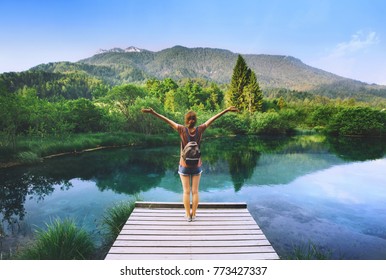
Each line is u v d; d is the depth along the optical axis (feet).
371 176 40.73
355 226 21.97
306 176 40.45
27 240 18.93
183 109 140.87
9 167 43.93
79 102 87.30
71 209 26.00
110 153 60.80
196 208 14.64
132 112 93.09
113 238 18.01
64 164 47.52
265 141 98.84
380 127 115.55
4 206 27.07
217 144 86.84
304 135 132.67
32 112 63.36
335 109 155.94
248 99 189.47
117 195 30.60
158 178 39.01
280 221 22.91
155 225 13.21
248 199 29.17
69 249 14.61
